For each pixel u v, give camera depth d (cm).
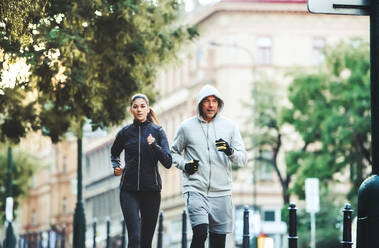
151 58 2522
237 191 8300
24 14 1698
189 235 6894
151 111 1542
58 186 12238
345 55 5809
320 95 5853
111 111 2598
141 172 1500
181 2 2625
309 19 8669
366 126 5628
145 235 1527
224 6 8544
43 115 2784
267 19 8638
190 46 2736
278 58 8638
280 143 6147
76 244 2778
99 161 11312
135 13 2434
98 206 11312
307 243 5306
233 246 6631
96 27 2347
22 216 13562
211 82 8619
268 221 8362
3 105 2622
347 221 1410
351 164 5716
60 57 2273
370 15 1152
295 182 5688
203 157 1445
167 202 9294
